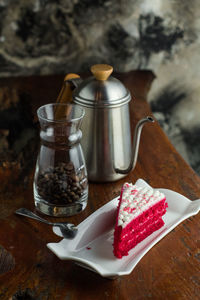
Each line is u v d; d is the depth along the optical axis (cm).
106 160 94
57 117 89
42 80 145
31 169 105
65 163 83
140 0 142
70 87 99
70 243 77
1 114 135
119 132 93
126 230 75
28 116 132
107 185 97
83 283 70
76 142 84
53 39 145
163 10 146
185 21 149
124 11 144
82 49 148
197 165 176
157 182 99
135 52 152
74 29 144
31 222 85
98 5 141
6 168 105
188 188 97
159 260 75
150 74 153
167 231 81
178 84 161
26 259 75
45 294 67
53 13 140
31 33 142
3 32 141
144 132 121
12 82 142
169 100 164
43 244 79
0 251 76
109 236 83
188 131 170
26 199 92
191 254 77
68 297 67
